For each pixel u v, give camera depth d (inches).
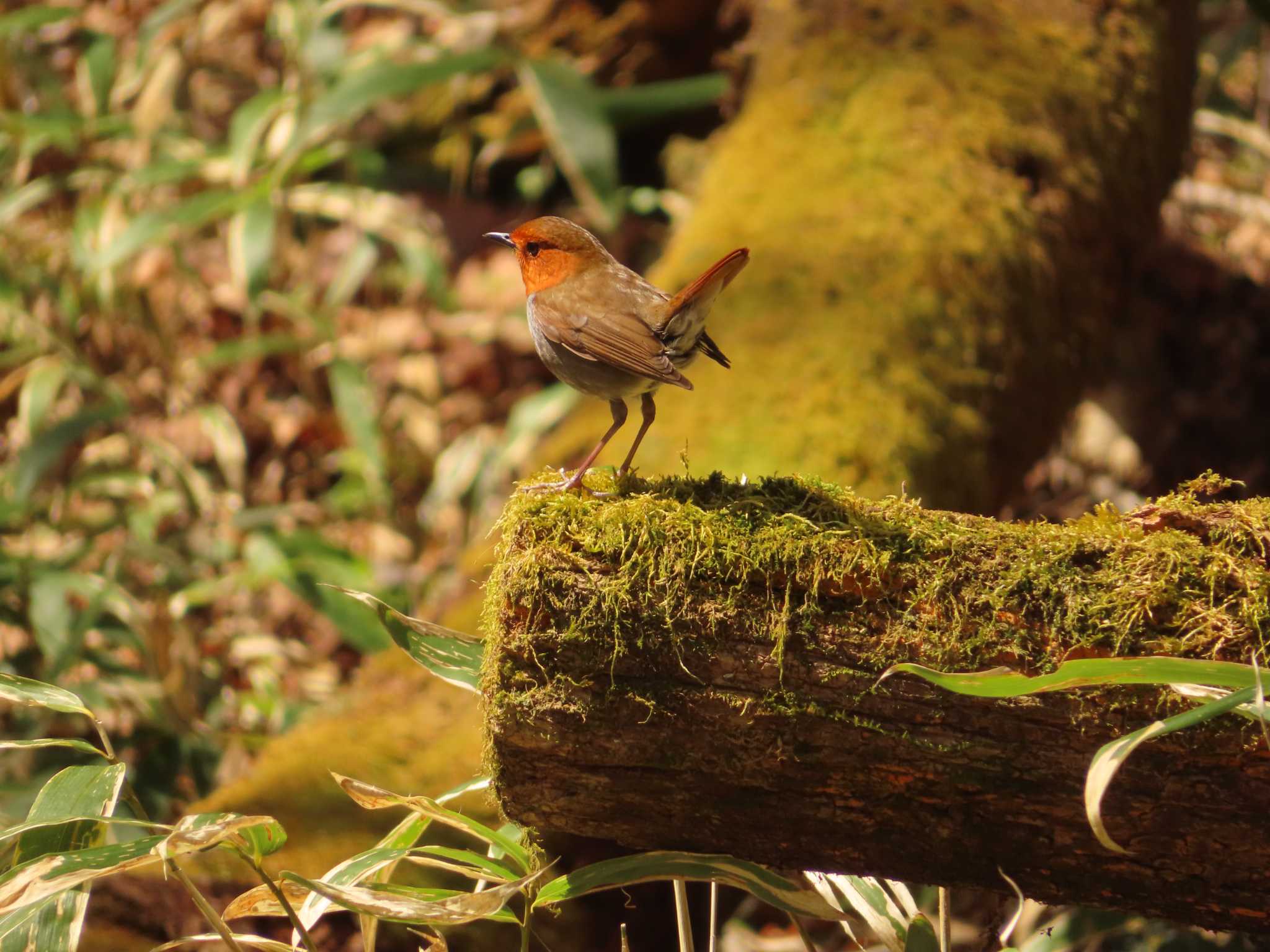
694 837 154.9
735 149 382.0
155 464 415.5
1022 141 356.8
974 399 307.1
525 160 584.7
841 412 284.2
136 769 319.6
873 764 143.5
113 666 341.1
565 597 143.6
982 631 140.0
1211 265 502.3
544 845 226.4
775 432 279.0
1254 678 121.3
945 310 314.5
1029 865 147.4
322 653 406.9
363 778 234.2
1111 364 446.3
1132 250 386.6
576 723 145.5
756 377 294.2
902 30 392.2
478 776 195.6
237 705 356.2
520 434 402.3
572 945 231.3
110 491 399.5
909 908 170.2
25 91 524.4
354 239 502.6
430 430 462.3
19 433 424.8
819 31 402.6
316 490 459.8
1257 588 137.2
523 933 157.2
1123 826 140.8
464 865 161.0
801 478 161.0
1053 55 382.3
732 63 444.1
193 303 495.5
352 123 561.3
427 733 245.1
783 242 333.1
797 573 142.3
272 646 377.1
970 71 374.0
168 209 389.4
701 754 146.0
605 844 228.7
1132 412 460.1
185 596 347.3
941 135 355.9
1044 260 339.6
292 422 472.1
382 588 367.2
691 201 529.7
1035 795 141.6
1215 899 143.8
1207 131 553.6
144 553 364.5
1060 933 219.1
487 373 510.3
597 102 402.6
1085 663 122.6
